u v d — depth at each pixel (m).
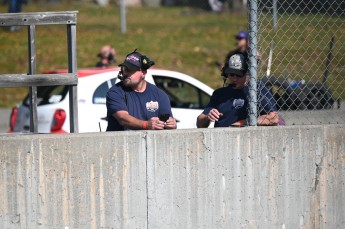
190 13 111.44
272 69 30.61
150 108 26.02
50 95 39.34
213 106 26.31
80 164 22.78
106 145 22.95
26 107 41.34
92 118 38.09
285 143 24.56
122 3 86.50
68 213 22.72
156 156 23.36
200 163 23.75
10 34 81.56
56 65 71.56
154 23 97.69
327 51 29.66
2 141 22.19
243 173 24.16
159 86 41.06
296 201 24.77
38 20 26.09
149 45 79.81
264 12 27.53
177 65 73.69
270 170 24.42
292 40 28.77
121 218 23.14
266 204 24.44
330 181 25.14
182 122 40.78
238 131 24.06
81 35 83.12
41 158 22.48
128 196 23.17
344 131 25.20
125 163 23.12
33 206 22.47
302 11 27.52
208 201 23.86
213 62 75.25
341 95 30.36
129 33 86.25
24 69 70.75
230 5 111.31
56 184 22.61
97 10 109.06
